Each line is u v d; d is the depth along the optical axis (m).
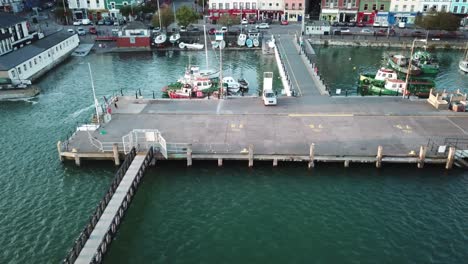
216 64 79.69
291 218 33.72
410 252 30.11
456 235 31.64
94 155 40.56
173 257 29.97
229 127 45.28
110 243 30.55
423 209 34.50
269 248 30.69
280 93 61.06
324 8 110.69
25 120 53.44
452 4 102.12
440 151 39.34
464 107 49.31
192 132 44.22
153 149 40.31
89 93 63.88
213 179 38.72
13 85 63.06
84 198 36.38
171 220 33.75
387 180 38.19
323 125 45.59
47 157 43.28
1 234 31.95
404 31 100.44
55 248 30.55
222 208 35.03
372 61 81.00
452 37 93.56
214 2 113.81
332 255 29.95
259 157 39.59
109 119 47.44
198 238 31.78
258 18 115.44
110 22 111.38
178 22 98.38
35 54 72.06
